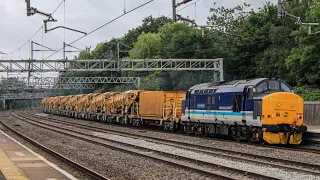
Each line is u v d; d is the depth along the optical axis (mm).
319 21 42906
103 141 26875
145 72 73938
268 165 16438
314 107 35938
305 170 14852
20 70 49719
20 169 14672
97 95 57875
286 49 51500
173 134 31969
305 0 53688
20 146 22016
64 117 70062
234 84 26406
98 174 13883
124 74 79750
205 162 16750
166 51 63156
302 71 46250
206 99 28922
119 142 25375
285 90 24859
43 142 26516
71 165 16656
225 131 27328
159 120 38219
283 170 15359
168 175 14562
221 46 62219
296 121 23625
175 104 36156
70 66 54469
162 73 62344
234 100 25719
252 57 58000
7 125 43969
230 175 14555
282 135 23297
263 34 57031
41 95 118625
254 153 20250
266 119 22969
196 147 23156
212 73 58406
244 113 24656
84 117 61500
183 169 15750
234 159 18297
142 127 42406
